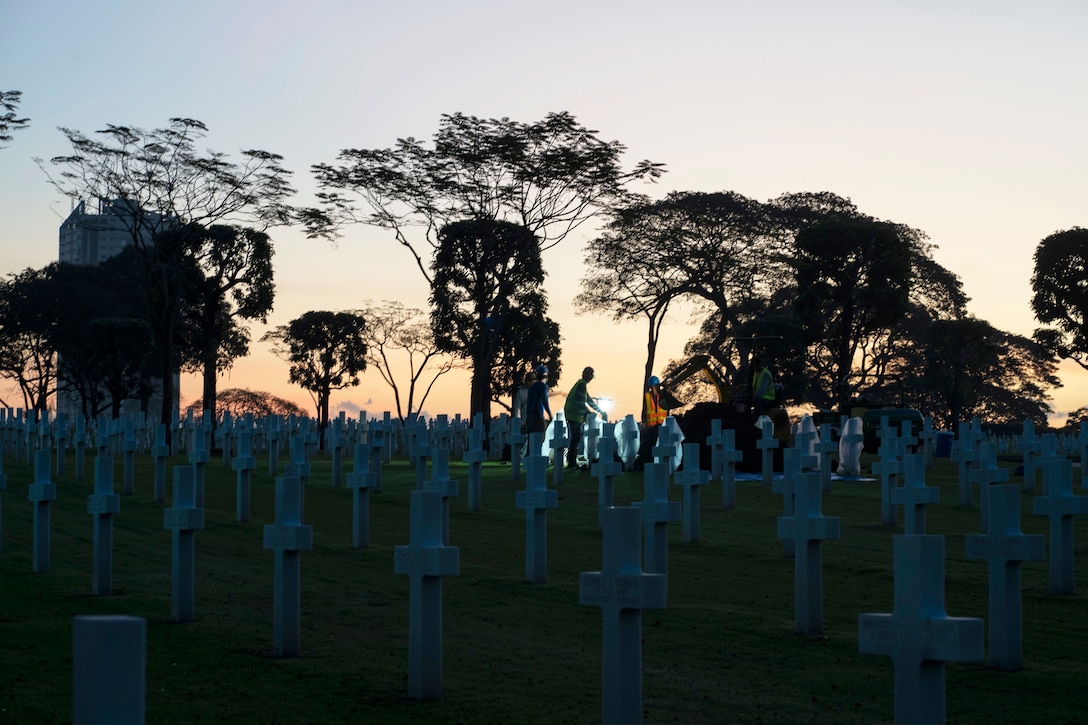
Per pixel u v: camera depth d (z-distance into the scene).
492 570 17.91
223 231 61.34
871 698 10.77
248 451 23.55
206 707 9.93
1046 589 17.03
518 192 55.19
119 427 40.31
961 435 29.39
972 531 23.50
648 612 14.65
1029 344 109.44
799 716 10.15
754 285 77.00
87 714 5.52
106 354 78.75
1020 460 47.88
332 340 79.50
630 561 8.79
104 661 5.52
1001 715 10.33
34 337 89.94
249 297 62.47
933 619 7.19
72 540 20.30
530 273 67.31
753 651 12.62
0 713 9.48
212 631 13.00
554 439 32.47
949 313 98.50
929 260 98.19
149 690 10.44
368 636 12.96
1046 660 12.55
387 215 55.09
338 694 10.47
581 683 11.07
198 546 19.83
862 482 34.31
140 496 27.92
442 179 54.47
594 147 54.34
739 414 38.75
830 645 12.92
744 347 75.62
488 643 12.80
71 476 32.66
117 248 192.88
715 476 34.09
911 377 93.19
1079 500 16.42
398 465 39.69
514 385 74.62
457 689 10.75
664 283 73.69
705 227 73.88
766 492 31.08
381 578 16.81
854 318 81.06
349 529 22.91
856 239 78.12
